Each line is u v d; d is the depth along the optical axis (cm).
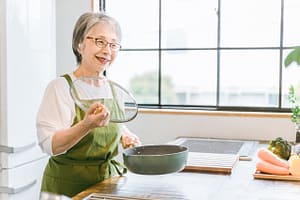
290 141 263
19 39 234
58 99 157
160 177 163
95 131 163
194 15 292
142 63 306
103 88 167
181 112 282
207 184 152
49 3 265
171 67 301
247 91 285
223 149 226
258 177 161
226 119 275
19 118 235
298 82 250
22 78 238
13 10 228
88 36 158
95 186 149
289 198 134
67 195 167
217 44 288
